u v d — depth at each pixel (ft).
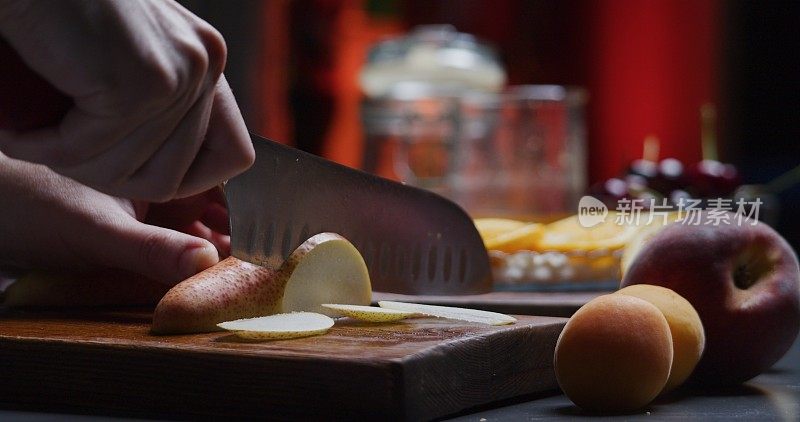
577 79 10.18
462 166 5.29
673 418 2.24
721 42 9.91
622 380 2.24
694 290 2.49
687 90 10.07
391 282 2.97
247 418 2.21
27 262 2.93
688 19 9.96
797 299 2.52
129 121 1.89
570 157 5.25
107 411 2.29
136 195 2.01
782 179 4.20
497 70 7.20
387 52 7.13
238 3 8.29
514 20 10.04
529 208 5.22
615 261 3.51
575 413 2.29
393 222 2.96
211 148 2.08
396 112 6.12
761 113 9.89
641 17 10.03
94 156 1.94
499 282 3.51
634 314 2.25
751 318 2.48
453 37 7.07
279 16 8.70
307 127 8.93
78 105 1.89
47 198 2.80
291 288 2.60
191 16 1.93
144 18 1.86
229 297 2.47
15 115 1.92
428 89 7.10
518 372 2.40
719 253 2.50
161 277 2.73
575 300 3.09
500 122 5.24
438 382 2.21
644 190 4.13
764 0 9.68
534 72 10.18
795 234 8.46
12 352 2.35
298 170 2.73
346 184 2.84
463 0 9.87
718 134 9.97
